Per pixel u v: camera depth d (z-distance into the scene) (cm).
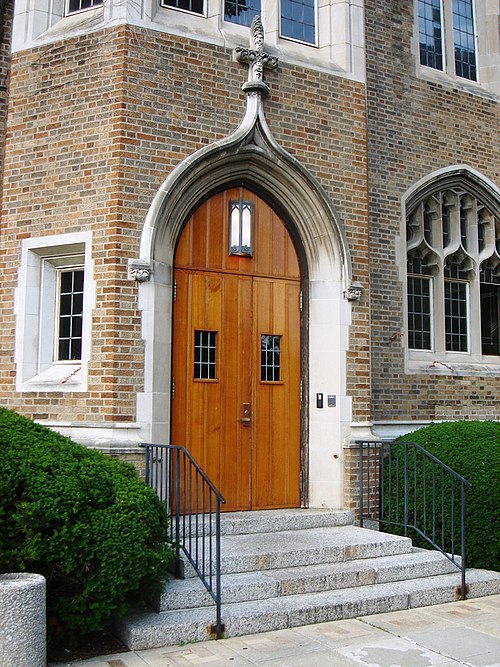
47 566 480
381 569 616
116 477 516
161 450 633
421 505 720
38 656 431
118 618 504
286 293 790
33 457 495
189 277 738
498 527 673
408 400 877
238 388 753
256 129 748
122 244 667
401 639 513
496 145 1015
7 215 720
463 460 700
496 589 639
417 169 930
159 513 521
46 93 719
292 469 772
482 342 992
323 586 587
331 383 771
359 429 770
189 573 571
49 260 715
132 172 679
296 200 781
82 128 696
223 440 738
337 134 806
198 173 717
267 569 600
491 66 1035
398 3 946
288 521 704
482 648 497
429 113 951
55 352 712
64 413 665
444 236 970
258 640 507
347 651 488
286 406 777
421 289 945
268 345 775
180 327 728
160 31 712
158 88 704
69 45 715
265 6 808
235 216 765
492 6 1038
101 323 659
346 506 752
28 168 716
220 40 746
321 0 850
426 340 938
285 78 778
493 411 946
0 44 745
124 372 656
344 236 786
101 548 475
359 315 791
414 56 949
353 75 827
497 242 1016
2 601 423
